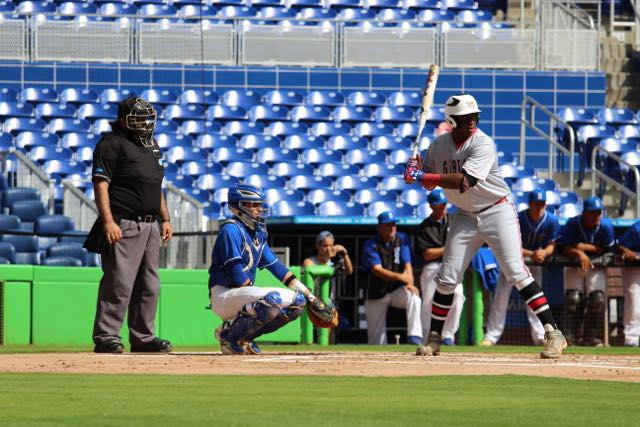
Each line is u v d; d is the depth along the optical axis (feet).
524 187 191.62
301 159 197.26
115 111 201.36
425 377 61.93
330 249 132.36
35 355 82.64
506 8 255.91
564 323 133.80
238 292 84.02
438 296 84.28
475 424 41.19
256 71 217.15
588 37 225.76
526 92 222.69
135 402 47.88
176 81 213.87
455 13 246.68
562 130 213.66
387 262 131.64
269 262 86.12
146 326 91.15
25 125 193.88
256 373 64.28
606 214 195.11
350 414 43.93
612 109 215.51
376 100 216.33
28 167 157.28
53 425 39.68
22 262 143.74
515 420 42.60
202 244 133.90
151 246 90.74
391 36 221.87
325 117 209.87
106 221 87.15
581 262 131.13
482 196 81.56
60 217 146.82
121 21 228.84
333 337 135.64
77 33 211.00
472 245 83.15
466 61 222.69
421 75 221.66
